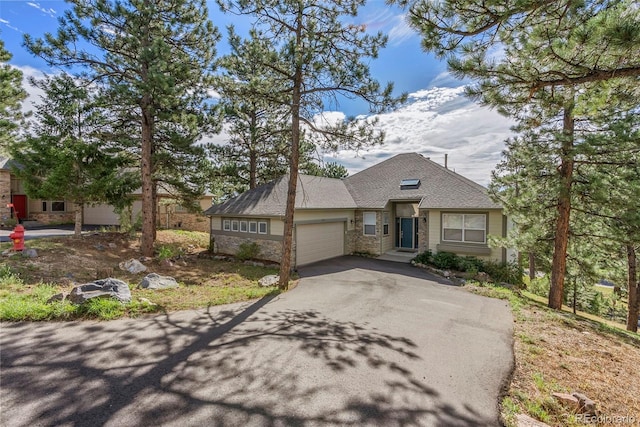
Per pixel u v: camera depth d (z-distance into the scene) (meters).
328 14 9.34
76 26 11.80
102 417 3.41
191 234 21.48
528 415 3.83
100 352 4.94
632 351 6.32
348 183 20.84
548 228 10.89
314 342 5.70
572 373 5.04
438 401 4.00
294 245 14.35
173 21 13.09
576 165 10.23
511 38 4.71
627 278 14.02
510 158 12.25
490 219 14.13
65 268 10.19
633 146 8.62
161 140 15.37
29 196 12.84
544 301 11.80
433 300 9.20
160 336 5.70
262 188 17.64
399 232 19.61
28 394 3.76
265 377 4.41
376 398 4.00
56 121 12.77
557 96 5.46
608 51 3.92
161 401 3.74
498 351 5.67
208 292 9.36
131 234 16.75
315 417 3.57
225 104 15.05
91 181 13.46
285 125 13.95
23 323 5.91
